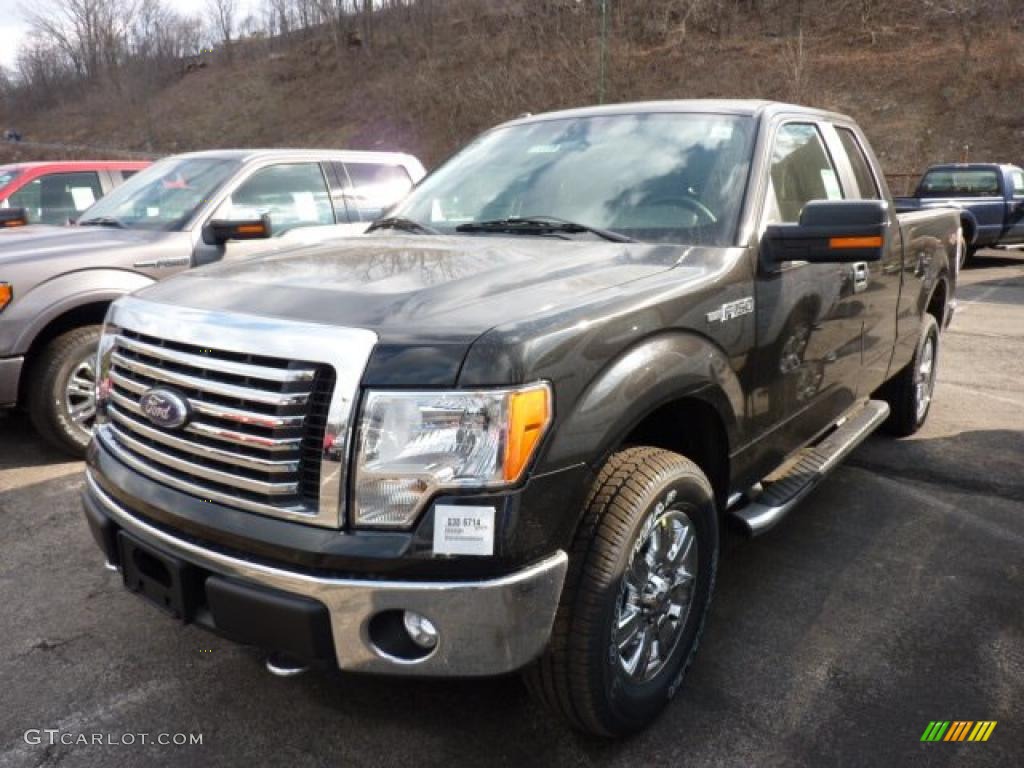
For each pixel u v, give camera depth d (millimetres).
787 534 4023
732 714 2705
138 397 2441
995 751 2533
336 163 6641
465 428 1999
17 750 2533
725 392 2777
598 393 2225
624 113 3723
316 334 2105
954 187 15039
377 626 2115
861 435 4102
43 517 4238
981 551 3854
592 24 43281
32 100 70688
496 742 2576
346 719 2682
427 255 2848
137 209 5926
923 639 3131
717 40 39312
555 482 2117
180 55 67312
